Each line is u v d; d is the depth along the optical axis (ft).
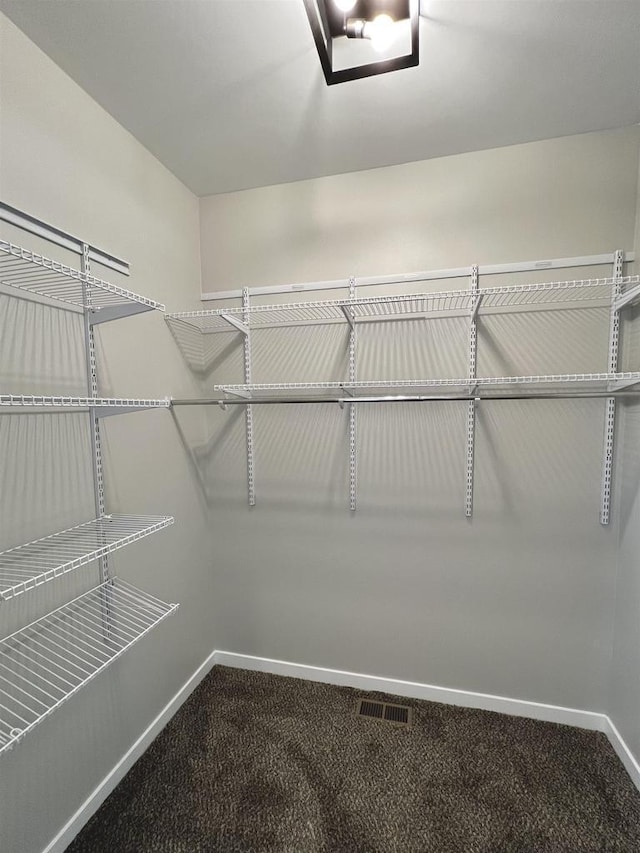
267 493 6.36
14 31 3.38
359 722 5.49
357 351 5.79
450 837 4.00
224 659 6.79
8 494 3.43
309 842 3.96
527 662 5.56
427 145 5.06
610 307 4.92
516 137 4.91
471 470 5.50
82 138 4.11
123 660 4.73
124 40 3.50
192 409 6.20
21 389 3.55
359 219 5.66
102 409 4.26
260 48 3.59
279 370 6.14
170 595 5.65
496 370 5.32
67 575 4.02
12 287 3.48
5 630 3.40
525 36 3.44
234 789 4.51
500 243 5.20
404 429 5.73
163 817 4.21
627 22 3.27
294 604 6.41
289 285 5.99
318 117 4.51
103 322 4.24
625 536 4.90
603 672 5.28
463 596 5.72
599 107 4.37
